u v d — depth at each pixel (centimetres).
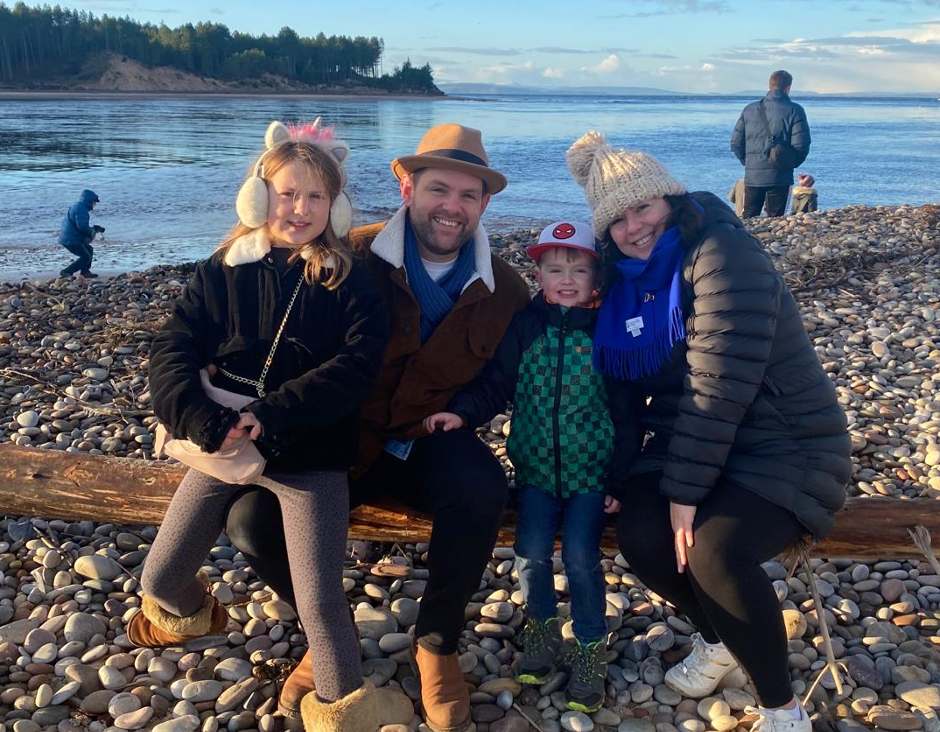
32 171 1507
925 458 303
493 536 180
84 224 730
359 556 245
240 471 168
